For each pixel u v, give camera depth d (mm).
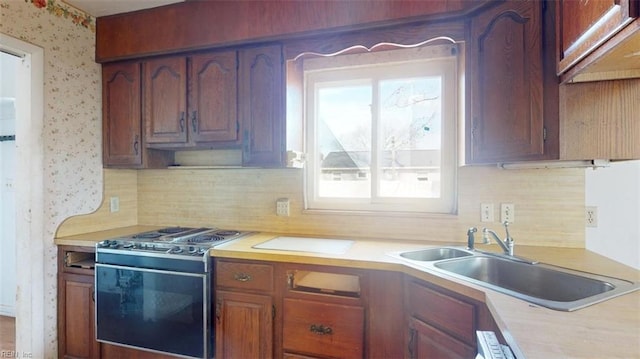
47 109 2098
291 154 2072
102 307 2016
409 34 1815
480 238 1982
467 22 1715
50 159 2119
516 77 1485
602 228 1781
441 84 2135
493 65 1583
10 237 3113
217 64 2172
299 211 2340
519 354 727
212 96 2184
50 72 2111
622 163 1740
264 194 2420
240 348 1809
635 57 1048
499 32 1556
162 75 2289
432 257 1835
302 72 2344
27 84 2020
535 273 1473
